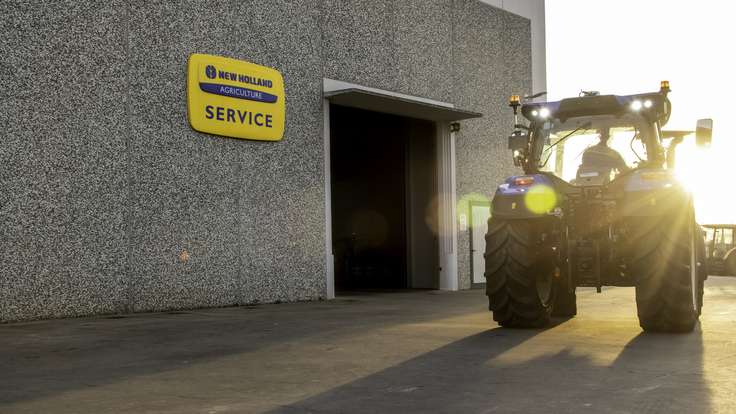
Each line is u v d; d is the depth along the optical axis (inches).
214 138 383.9
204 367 167.5
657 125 250.5
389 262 593.3
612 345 196.9
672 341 204.8
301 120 436.5
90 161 327.9
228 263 388.2
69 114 320.5
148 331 247.0
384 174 595.5
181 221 365.4
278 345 204.8
